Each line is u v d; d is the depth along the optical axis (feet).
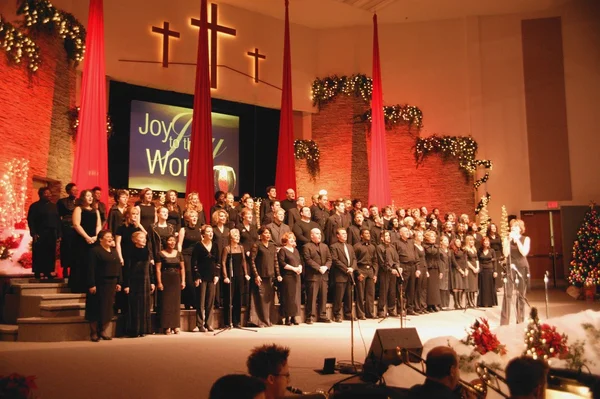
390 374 16.42
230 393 6.77
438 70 58.49
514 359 9.55
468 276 41.73
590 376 15.46
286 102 48.91
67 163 40.83
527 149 57.41
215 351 22.49
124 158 46.60
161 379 17.46
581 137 56.90
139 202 30.68
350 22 57.88
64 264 31.19
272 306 31.78
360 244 35.53
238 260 30.35
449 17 58.80
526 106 57.77
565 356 16.10
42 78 37.58
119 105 46.80
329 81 57.26
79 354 21.75
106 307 25.66
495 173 57.36
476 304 42.86
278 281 32.37
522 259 29.40
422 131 57.82
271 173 55.01
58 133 39.68
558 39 57.82
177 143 49.47
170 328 27.66
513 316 31.71
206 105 44.09
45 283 29.01
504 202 57.16
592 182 56.39
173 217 31.14
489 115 57.93
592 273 47.80
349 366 19.06
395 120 57.31
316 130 57.31
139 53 46.96
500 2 56.54
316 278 32.86
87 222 28.27
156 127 48.47
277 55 55.57
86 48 36.78
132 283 26.84
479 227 56.03
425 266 38.45
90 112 36.40
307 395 11.17
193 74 49.73
